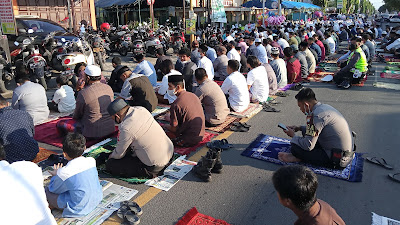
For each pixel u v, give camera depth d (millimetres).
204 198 3580
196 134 4746
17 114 4078
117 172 3930
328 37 14945
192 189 3756
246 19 31734
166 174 4043
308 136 3959
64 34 10969
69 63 8055
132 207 3289
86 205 3154
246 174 4094
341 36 20547
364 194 3633
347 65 8617
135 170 3906
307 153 4094
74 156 3137
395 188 3758
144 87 5812
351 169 4145
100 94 4867
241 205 3461
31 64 7762
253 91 7043
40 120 5703
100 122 4902
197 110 4723
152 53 13672
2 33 9195
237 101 6332
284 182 1869
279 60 8234
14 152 4027
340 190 3705
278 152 4645
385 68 11266
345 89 8500
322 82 9344
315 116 3889
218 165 4059
